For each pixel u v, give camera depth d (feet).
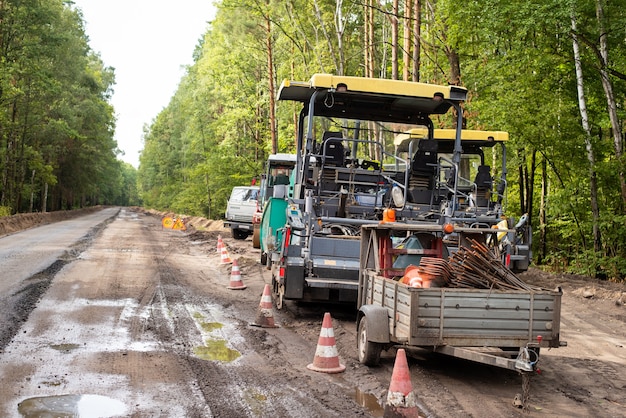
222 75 147.33
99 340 26.96
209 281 49.06
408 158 38.78
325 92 37.04
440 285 23.27
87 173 261.65
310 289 34.04
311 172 37.93
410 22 81.20
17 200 171.01
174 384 21.06
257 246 75.05
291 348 27.58
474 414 19.47
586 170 57.52
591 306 41.29
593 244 61.31
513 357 22.89
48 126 168.35
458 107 37.60
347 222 35.22
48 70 151.74
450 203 37.35
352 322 34.22
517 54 55.98
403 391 18.21
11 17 128.06
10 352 24.17
